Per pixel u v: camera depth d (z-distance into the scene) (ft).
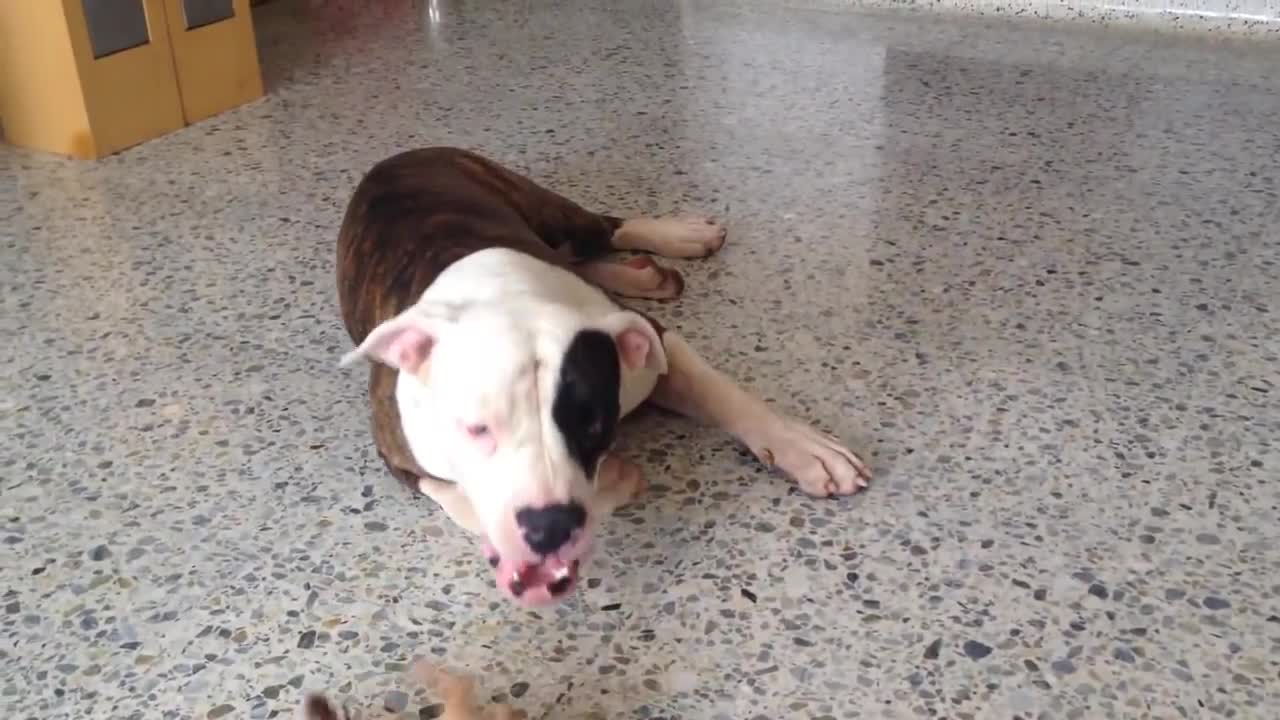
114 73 6.71
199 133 7.10
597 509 3.48
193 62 7.14
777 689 3.13
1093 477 3.85
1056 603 3.36
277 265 5.47
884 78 7.73
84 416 4.40
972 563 3.52
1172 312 4.81
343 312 4.32
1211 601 3.34
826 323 4.81
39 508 3.92
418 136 6.95
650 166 6.43
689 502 3.81
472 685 3.09
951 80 7.66
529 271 3.61
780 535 3.66
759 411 3.99
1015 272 5.17
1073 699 3.06
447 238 3.91
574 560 3.05
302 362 4.69
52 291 5.31
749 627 3.33
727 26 8.96
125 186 6.38
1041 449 4.00
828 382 4.42
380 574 3.58
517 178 4.96
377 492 3.94
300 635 3.37
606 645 3.29
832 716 3.05
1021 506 3.74
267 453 4.15
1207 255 5.27
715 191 6.09
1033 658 3.18
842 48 8.38
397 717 3.09
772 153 6.56
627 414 3.99
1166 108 7.06
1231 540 3.56
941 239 5.49
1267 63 7.80
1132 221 5.61
